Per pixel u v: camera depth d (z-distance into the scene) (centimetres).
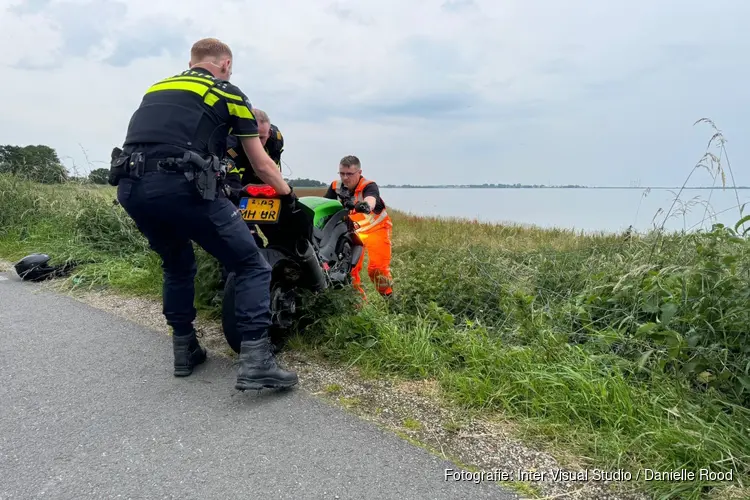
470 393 316
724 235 351
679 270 387
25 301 529
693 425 267
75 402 312
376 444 267
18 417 293
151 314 488
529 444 269
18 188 938
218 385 338
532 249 841
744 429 265
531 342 377
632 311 393
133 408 305
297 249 394
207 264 486
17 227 840
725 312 331
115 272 609
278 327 386
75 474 240
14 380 342
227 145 330
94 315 484
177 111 292
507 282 516
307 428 282
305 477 238
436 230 1216
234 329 355
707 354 312
